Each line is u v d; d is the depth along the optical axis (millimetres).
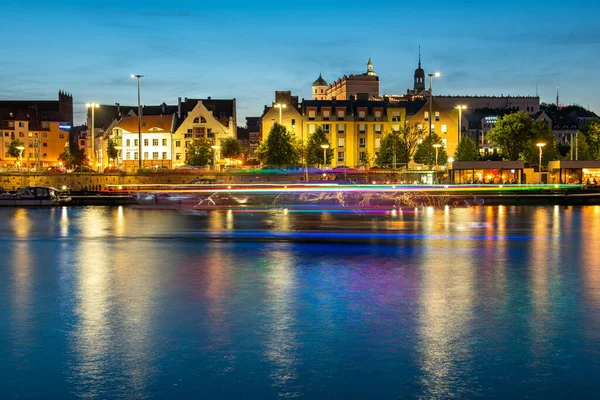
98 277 14984
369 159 113312
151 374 7633
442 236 25562
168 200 55281
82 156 152625
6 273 15633
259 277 14930
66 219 36031
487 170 68562
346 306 11555
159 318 10586
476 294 12727
